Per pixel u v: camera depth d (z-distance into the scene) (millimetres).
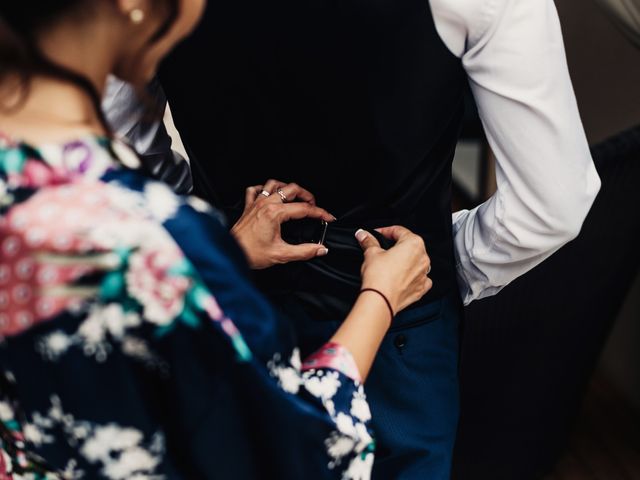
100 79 711
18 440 806
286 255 1092
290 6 920
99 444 693
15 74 665
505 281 1243
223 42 978
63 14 656
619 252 1623
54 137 670
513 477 1925
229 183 1168
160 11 704
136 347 649
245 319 724
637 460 2105
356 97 975
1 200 654
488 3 899
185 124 1115
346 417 840
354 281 1120
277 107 1025
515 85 960
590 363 1867
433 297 1174
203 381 688
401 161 1035
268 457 775
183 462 737
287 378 782
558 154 1014
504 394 1688
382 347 1156
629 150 1440
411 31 919
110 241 634
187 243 682
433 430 1209
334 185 1092
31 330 640
